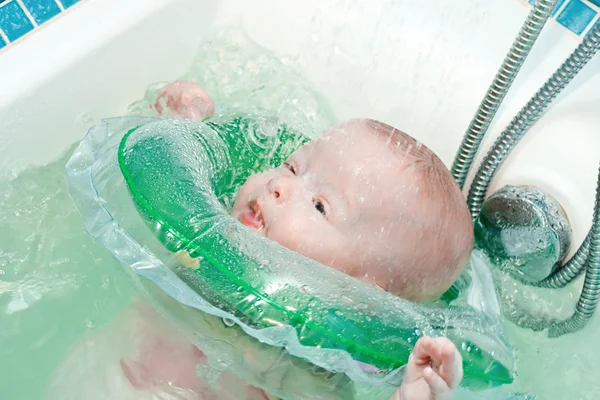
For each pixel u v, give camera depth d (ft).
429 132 4.05
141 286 2.90
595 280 3.30
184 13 4.14
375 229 3.17
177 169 3.01
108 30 3.79
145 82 4.13
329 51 4.25
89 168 3.06
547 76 3.77
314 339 2.57
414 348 2.45
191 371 3.08
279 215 3.17
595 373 3.62
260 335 2.58
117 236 2.76
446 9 4.01
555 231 3.63
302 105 4.30
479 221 3.91
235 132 3.71
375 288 2.92
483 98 3.63
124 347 3.16
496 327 3.13
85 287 3.36
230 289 2.62
